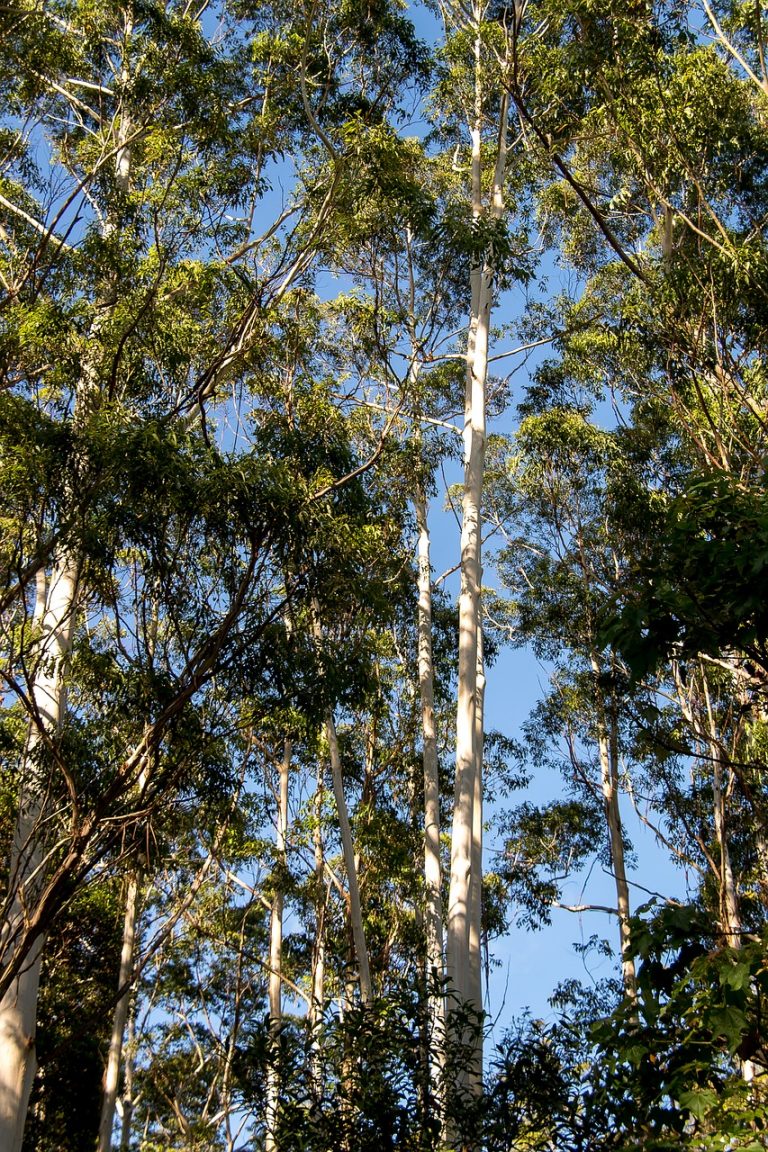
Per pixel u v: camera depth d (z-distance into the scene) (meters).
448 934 13.11
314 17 15.89
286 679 10.83
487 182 20.31
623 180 16.86
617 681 18.11
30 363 11.76
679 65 13.54
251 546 10.35
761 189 14.62
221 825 13.80
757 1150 4.50
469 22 19.67
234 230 14.23
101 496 9.78
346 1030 8.41
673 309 13.56
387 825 19.02
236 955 20.86
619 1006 5.52
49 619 11.50
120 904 17.80
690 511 6.75
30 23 13.17
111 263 12.43
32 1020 10.27
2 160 13.63
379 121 15.77
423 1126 7.88
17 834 10.33
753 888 17.86
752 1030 5.11
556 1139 7.04
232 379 13.80
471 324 17.69
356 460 12.60
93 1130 18.58
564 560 20.22
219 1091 20.22
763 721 14.88
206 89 13.84
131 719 10.63
